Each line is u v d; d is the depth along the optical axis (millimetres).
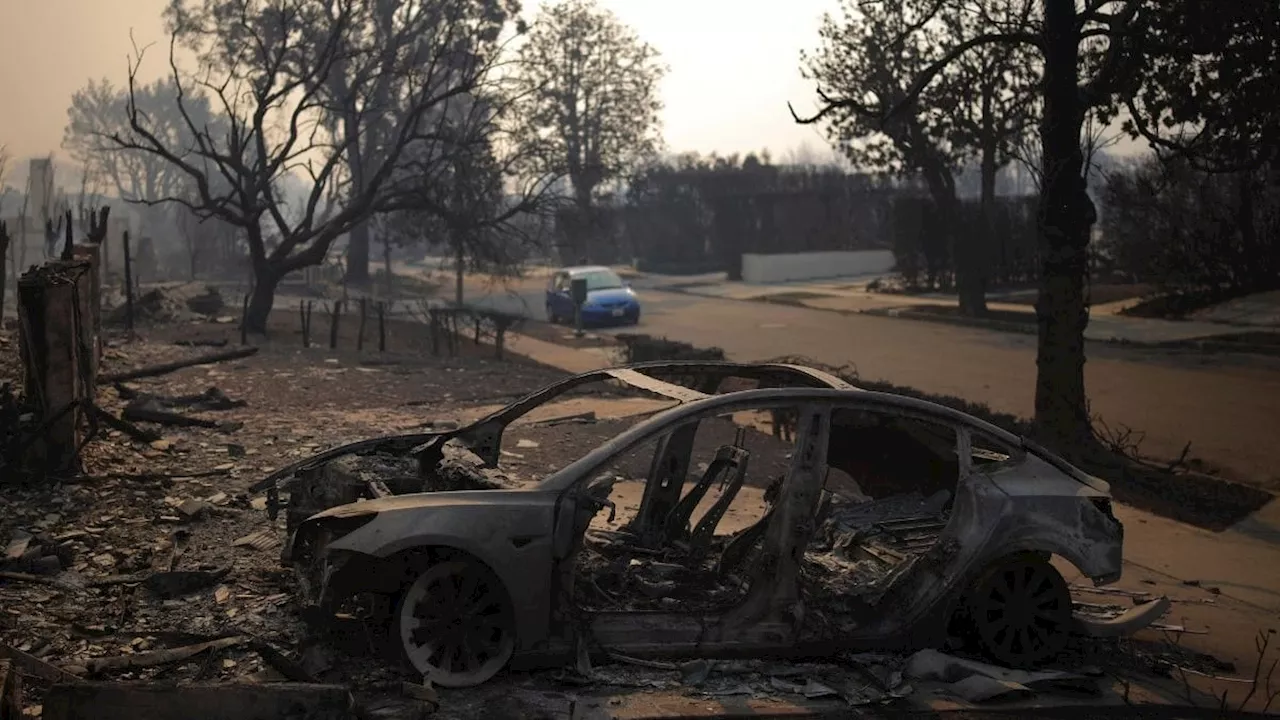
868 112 13727
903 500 7359
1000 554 5848
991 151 29703
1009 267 41438
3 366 12703
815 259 55094
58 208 48656
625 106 57750
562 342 29688
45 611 5836
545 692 5008
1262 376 19875
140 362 17250
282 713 4195
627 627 5289
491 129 27141
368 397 15203
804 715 4930
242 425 11914
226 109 24578
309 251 24969
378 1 33031
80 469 8812
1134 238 34594
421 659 4980
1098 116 13172
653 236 64562
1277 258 29297
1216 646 6840
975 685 5324
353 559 5043
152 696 4094
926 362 22938
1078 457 12594
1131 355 23172
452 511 5027
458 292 39250
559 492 5191
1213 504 11047
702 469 10750
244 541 7238
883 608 5773
